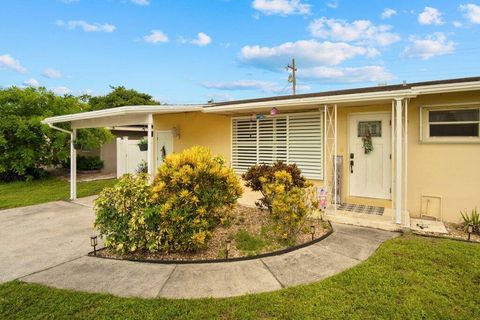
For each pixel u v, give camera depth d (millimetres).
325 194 6410
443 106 5934
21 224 6598
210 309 3098
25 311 3098
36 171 14125
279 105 6875
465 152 5816
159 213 4406
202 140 9461
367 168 6965
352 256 4465
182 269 4105
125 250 4652
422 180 6234
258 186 6383
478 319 2879
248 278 3830
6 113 12977
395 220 5711
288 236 5039
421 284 3529
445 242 4879
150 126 7328
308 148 7617
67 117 8758
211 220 4660
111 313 3047
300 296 3326
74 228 6258
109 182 13211
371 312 3006
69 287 3619
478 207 5723
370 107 6801
